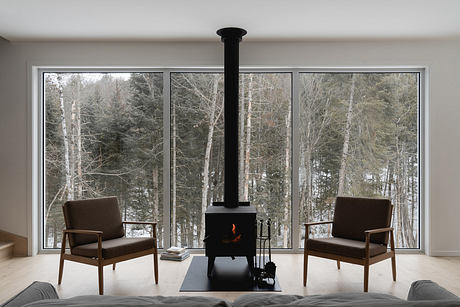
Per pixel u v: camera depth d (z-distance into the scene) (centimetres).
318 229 438
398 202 438
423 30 388
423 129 436
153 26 375
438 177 425
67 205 324
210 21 360
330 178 439
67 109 439
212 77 438
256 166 439
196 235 438
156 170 439
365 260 302
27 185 425
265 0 312
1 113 427
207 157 439
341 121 440
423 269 372
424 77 436
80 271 365
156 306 108
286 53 427
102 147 440
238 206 379
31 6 324
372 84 435
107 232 342
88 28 381
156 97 439
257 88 439
